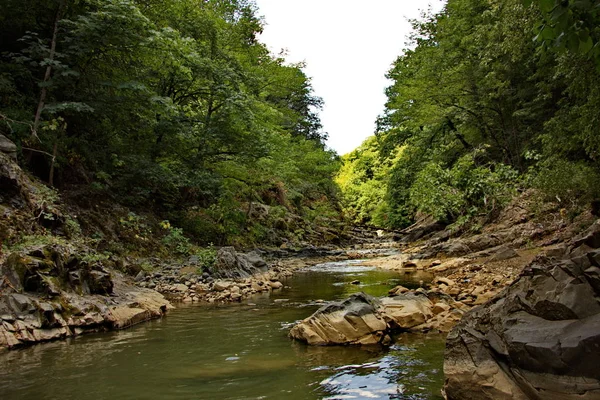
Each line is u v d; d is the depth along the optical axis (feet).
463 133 84.48
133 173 51.29
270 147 64.39
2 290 21.33
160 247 48.21
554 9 10.23
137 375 15.72
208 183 56.34
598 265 12.87
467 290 31.81
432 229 96.02
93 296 25.90
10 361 17.39
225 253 45.65
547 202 52.75
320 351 19.11
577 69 34.17
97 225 42.06
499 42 53.36
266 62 89.71
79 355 18.37
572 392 10.97
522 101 69.36
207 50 63.31
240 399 13.30
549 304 12.80
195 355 18.51
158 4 57.16
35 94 45.27
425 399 13.21
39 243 25.95
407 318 23.09
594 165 42.63
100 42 43.80
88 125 49.37
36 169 41.06
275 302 32.94
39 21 45.98
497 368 12.56
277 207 92.48
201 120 60.64
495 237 53.98
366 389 14.15
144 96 50.21
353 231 137.80
